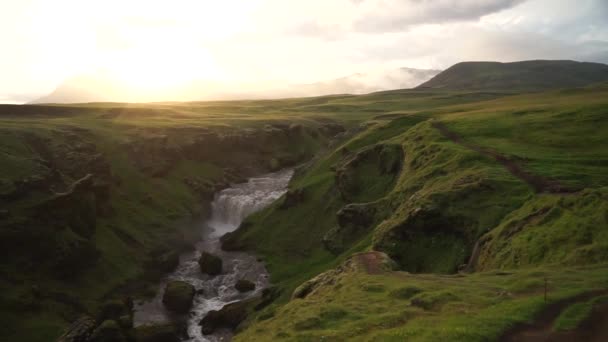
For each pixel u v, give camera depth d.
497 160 59.31
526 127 75.25
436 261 46.81
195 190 132.62
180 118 190.88
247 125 181.00
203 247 106.81
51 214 78.69
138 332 61.66
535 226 38.31
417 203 53.12
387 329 23.42
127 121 163.88
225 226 123.50
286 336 25.95
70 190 85.38
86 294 75.25
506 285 28.25
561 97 128.38
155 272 88.81
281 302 63.94
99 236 91.25
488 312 23.16
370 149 95.75
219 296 80.25
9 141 100.69
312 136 190.75
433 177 63.12
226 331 66.50
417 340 20.69
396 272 37.25
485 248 41.03
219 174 148.00
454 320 22.70
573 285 25.83
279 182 146.00
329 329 25.16
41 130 115.12
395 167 85.56
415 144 81.50
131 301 76.06
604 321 20.83
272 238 97.31
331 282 39.81
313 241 89.31
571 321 20.92
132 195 116.44
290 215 101.44
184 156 145.75
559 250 33.22
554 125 73.25
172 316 72.69
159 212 115.19
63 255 75.50
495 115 88.88
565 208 38.59
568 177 48.81
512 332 20.59
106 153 125.75
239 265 91.62
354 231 74.75
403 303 27.55
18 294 66.31
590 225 33.88
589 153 58.06
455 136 77.81
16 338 60.78
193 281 86.31
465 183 53.00
